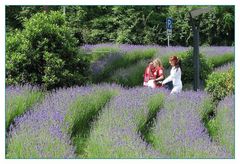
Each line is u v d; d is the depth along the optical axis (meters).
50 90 10.88
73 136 8.78
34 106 9.59
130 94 10.23
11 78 10.78
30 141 7.63
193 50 11.87
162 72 12.13
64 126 8.48
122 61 13.81
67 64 11.21
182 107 9.62
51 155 7.39
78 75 11.22
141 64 13.73
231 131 8.66
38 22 11.16
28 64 10.83
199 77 12.70
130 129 8.37
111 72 13.41
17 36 11.09
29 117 8.66
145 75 12.28
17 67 10.78
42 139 7.66
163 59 14.13
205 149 7.67
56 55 11.02
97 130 8.27
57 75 10.90
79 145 8.43
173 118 8.94
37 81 10.99
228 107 9.42
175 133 8.17
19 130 8.24
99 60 13.53
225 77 10.57
